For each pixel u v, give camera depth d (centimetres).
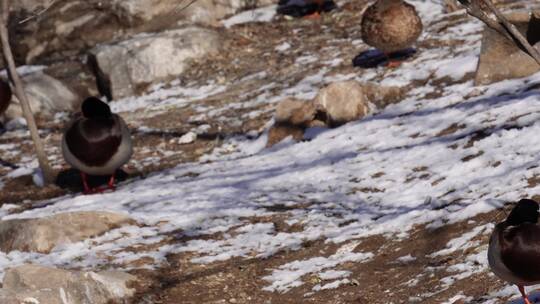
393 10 4756
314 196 3509
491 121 3716
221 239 3192
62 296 2553
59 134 5288
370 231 3019
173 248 3136
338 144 4062
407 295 2478
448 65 4631
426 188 3291
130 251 3136
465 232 2766
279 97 5016
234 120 4866
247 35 6209
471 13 2012
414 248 2794
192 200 3634
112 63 5934
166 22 6425
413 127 3997
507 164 3219
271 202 3509
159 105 5406
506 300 2244
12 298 2467
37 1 6388
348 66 5216
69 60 6419
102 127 3972
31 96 5781
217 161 4331
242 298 2680
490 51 4225
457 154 3506
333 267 2806
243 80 5509
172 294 2742
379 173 3581
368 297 2531
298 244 3047
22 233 3291
